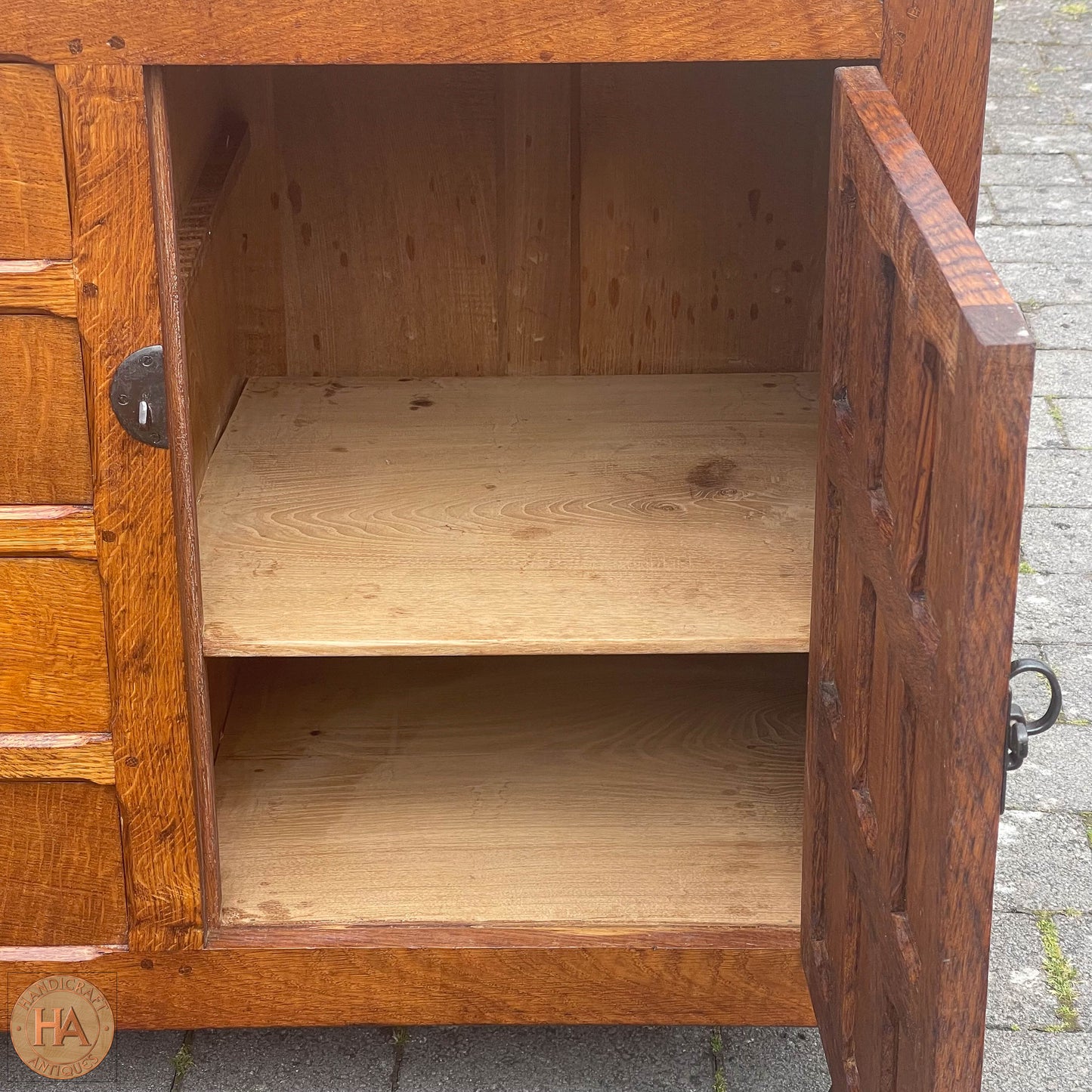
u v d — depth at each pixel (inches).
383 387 84.4
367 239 83.0
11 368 53.3
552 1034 69.2
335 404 82.1
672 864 68.3
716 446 76.9
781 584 64.0
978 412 35.4
